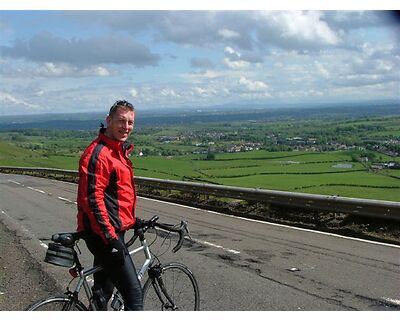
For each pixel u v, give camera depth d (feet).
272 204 41.11
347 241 28.43
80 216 11.87
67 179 108.88
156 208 47.80
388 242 27.96
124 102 12.04
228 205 46.11
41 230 36.81
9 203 58.18
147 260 13.56
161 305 14.88
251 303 17.63
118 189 11.91
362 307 17.08
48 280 22.09
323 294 18.60
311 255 25.04
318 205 34.99
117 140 12.02
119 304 12.93
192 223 36.94
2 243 31.55
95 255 12.19
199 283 20.31
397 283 19.84
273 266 23.02
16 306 18.48
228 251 26.53
